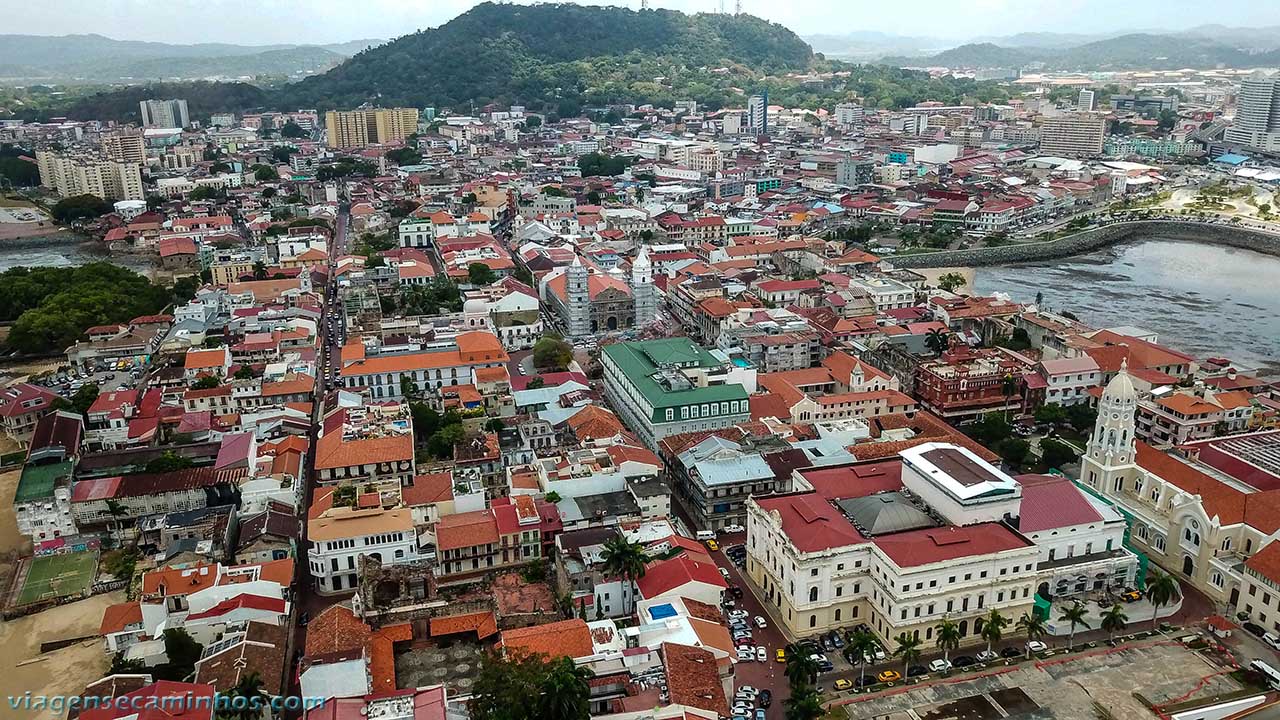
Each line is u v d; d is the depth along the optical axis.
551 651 148.38
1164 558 199.88
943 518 187.00
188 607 170.25
